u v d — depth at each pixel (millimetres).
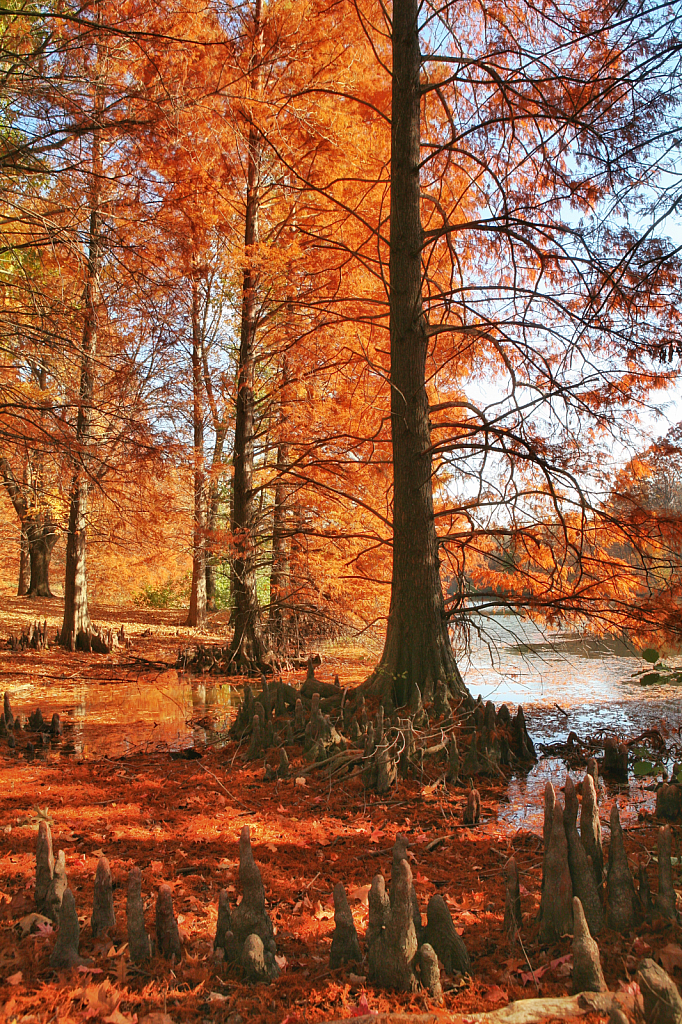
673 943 3094
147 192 9922
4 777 6828
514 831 5496
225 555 15469
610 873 3418
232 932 3119
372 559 15844
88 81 8805
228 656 15953
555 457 8453
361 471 14570
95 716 10844
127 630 21844
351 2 11070
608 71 8539
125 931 3379
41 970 2986
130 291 10625
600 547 9539
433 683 8578
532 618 10188
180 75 9688
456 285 12930
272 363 17094
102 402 11188
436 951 3000
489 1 10297
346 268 12438
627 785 7012
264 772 6996
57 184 10398
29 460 11641
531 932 3426
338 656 18500
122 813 5625
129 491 15422
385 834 5375
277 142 13195
